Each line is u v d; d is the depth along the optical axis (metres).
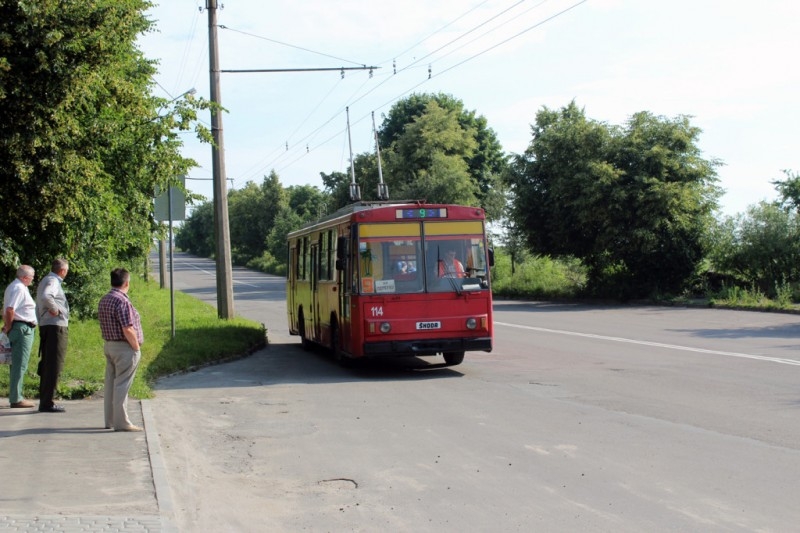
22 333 11.20
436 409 11.44
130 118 16.78
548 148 39.78
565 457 8.39
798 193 35.25
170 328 22.17
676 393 12.23
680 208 35.84
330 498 7.24
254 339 21.27
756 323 24.12
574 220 39.69
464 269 15.33
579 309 33.75
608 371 14.86
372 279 15.00
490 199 58.88
